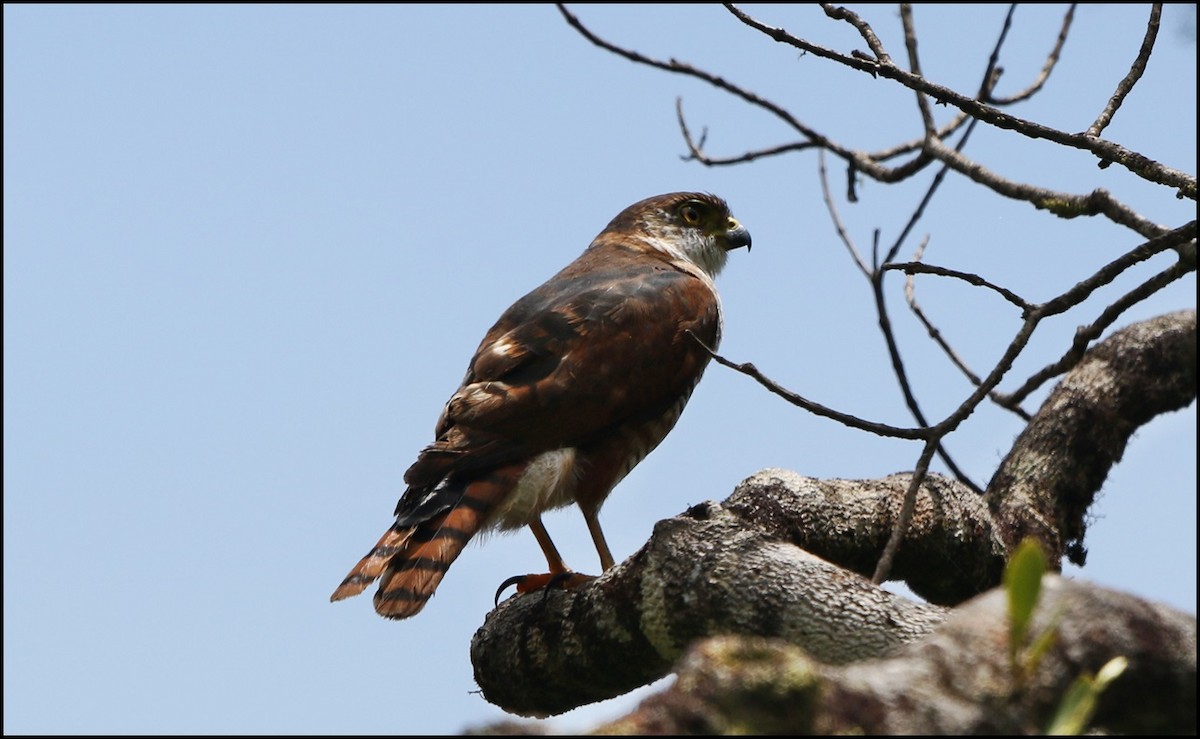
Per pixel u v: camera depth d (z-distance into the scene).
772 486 9.65
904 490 9.82
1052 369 11.30
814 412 8.59
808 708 5.02
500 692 9.65
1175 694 5.33
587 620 8.87
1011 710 5.13
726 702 5.03
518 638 9.38
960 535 9.87
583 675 9.04
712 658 5.14
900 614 7.33
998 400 12.06
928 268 9.01
